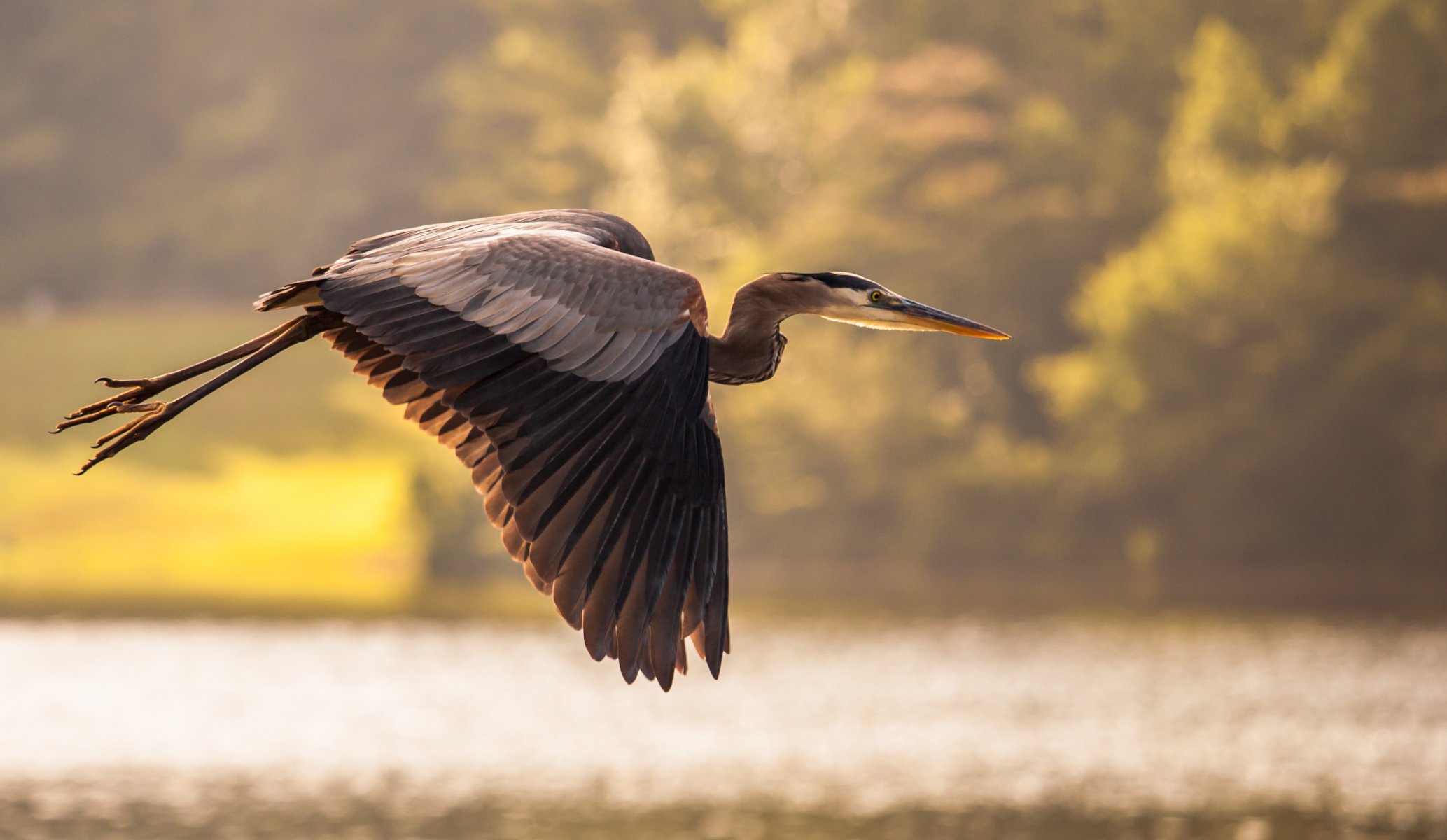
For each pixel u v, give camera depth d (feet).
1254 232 134.82
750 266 150.10
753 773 64.64
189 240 256.52
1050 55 169.68
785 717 75.97
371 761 67.21
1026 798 59.77
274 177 256.93
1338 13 152.76
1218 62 147.84
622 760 67.05
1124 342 138.10
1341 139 142.10
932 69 166.50
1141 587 127.03
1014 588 127.85
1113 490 139.85
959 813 57.57
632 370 11.50
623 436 11.34
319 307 14.19
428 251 12.17
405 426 182.60
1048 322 155.22
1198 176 145.48
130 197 262.67
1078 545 141.49
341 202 252.01
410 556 147.64
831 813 57.52
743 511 150.61
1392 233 141.18
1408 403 132.77
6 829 55.47
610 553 11.17
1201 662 89.10
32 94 265.13
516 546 11.48
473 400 11.31
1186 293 135.13
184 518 157.89
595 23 215.92
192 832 55.11
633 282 11.78
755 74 171.53
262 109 258.57
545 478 11.20
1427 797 59.11
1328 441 133.08
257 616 110.73
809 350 151.02
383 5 259.19
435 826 56.29
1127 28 164.04
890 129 161.79
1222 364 136.56
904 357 150.82
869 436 146.61
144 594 123.95
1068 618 107.86
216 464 173.47
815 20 179.93
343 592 127.03
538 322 11.51
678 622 11.21
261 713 77.00
